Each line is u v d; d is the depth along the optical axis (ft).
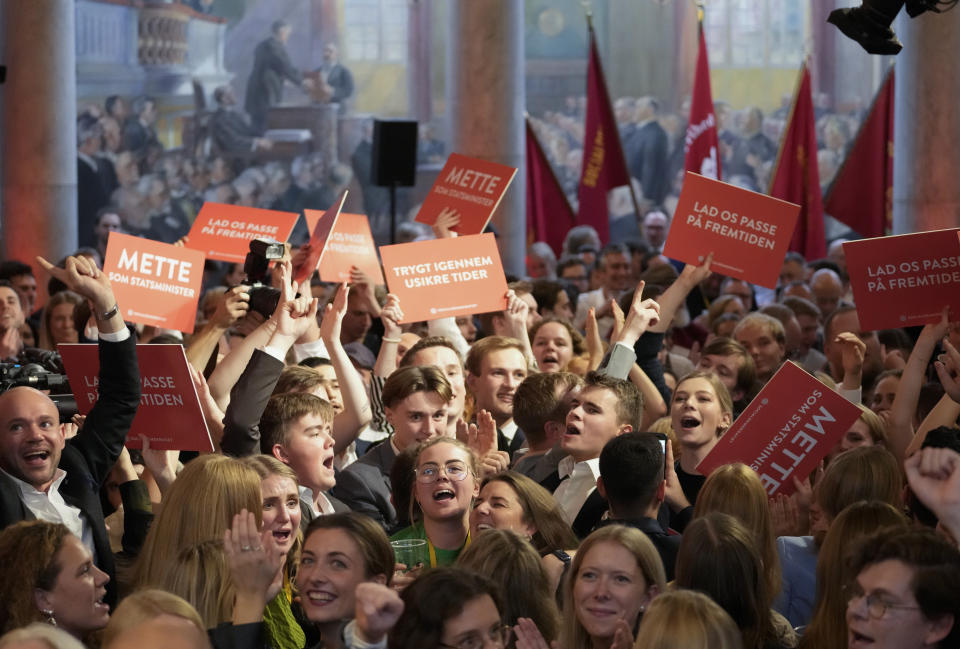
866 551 10.00
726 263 19.48
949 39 40.09
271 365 15.87
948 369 15.89
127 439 14.98
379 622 9.07
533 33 62.54
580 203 46.37
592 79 46.14
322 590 10.90
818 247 44.55
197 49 60.23
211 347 18.02
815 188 44.52
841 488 13.70
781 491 15.56
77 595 10.76
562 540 13.75
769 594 12.71
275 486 12.89
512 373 19.44
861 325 17.85
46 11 42.14
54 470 13.52
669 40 62.59
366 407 18.42
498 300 21.01
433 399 17.16
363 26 61.26
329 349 18.37
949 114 40.19
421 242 20.79
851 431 16.98
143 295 17.75
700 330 30.37
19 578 10.61
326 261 24.31
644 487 13.47
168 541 12.11
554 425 17.24
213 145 60.64
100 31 58.95
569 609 11.34
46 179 42.39
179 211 60.34
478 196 23.39
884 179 45.34
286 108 61.11
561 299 28.86
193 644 8.73
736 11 62.54
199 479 12.23
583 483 15.84
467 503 14.37
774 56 62.64
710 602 9.95
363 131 61.57
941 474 10.77
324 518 11.22
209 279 51.78
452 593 9.61
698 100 44.96
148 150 59.93
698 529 11.33
